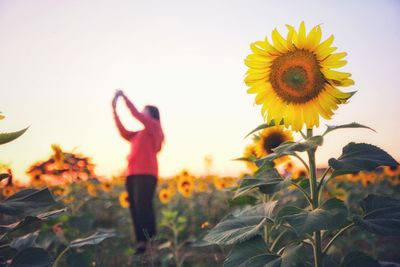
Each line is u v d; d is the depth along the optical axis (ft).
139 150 18.83
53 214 7.76
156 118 20.63
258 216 7.52
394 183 26.61
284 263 6.54
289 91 7.26
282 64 7.29
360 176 28.22
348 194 21.70
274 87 7.39
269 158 6.73
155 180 18.76
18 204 7.07
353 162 6.60
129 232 21.44
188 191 24.76
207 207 22.80
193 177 25.71
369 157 6.72
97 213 24.88
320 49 6.97
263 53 7.32
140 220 17.95
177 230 16.17
